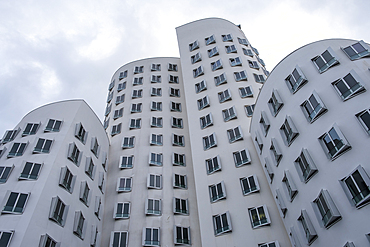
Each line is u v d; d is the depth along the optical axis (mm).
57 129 27500
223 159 30250
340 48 21516
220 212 26531
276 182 24453
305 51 23609
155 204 29750
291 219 21875
